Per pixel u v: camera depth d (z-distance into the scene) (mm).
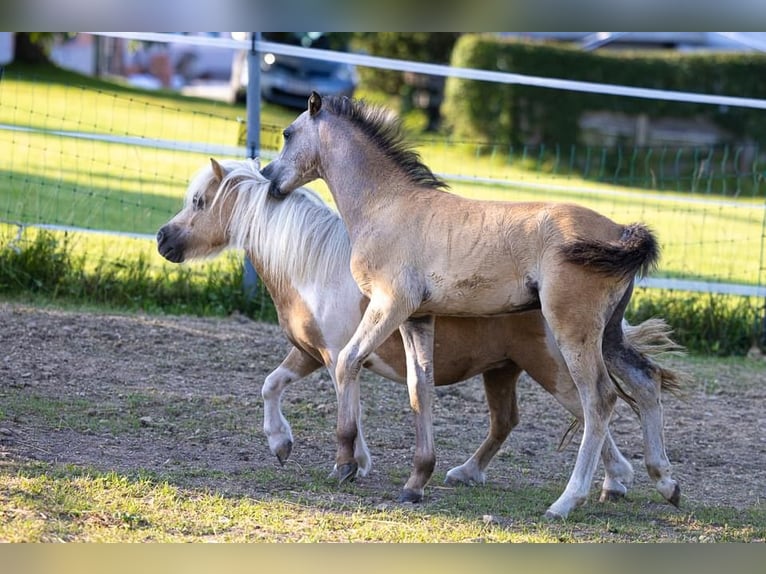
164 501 7309
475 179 14680
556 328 7367
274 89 36406
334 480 8336
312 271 8375
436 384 8656
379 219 7910
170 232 8891
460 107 33906
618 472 8375
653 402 7852
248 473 8352
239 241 8773
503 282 7488
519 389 12008
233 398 10602
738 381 12859
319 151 8430
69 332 12117
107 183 19844
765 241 20594
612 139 33688
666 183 28016
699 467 9625
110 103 30656
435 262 7613
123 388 10547
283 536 6887
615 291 7445
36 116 26547
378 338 7770
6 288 13633
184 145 13852
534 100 33406
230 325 13375
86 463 8078
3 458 7852
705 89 34406
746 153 31719
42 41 37156
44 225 14383
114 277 13992
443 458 9484
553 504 7750
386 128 8219
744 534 7586
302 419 10297
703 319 14367
